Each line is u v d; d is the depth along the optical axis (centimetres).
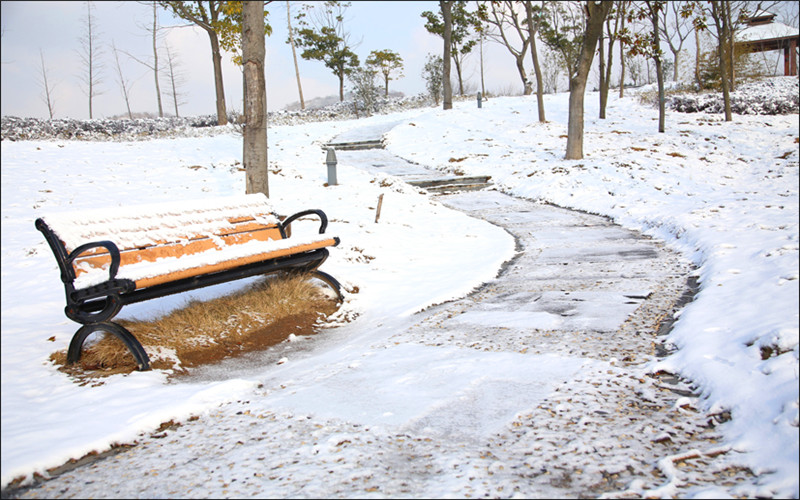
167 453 293
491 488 236
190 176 1475
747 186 1391
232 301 549
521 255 827
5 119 2458
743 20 3031
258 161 722
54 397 380
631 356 399
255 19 699
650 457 263
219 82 2912
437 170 1847
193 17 2022
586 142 2130
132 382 402
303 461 271
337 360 441
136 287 414
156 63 3938
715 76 3412
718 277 565
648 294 563
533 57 2588
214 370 442
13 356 458
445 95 3344
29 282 712
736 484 234
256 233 588
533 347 431
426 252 870
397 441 288
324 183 1362
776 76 3816
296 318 558
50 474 278
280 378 411
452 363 405
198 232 532
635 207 1162
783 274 524
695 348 390
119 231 472
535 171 1667
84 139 2347
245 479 257
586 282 636
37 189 1247
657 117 2698
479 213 1260
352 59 4681
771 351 360
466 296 624
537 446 274
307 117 3669
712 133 2228
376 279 711
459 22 4581
